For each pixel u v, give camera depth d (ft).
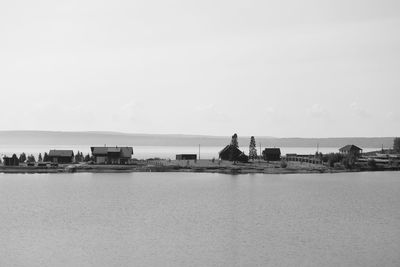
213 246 258.98
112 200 396.98
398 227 300.40
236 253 247.50
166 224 306.96
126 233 284.82
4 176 577.43
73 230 291.79
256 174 619.26
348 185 502.79
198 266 229.86
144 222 313.12
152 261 236.02
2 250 251.80
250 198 408.87
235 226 301.84
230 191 451.94
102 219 321.52
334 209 358.84
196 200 398.01
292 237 275.80
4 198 405.39
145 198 407.64
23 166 639.35
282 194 433.48
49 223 310.45
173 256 242.78
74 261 236.02
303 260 237.04
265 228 296.51
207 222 312.91
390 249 253.65
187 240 269.85
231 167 653.30
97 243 263.90
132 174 609.83
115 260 237.45
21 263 233.35
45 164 650.43
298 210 354.74
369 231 289.74
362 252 248.52
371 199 406.21
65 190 453.99
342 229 294.46
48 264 232.32
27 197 411.13
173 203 382.22
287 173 634.84
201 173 625.82
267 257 241.35
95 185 492.95
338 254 245.45
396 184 513.86
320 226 302.45
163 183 512.63
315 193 440.86
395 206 372.58
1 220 318.65
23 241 268.21
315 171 648.79
